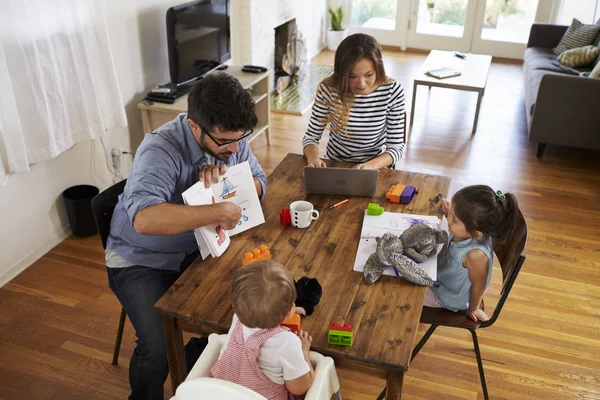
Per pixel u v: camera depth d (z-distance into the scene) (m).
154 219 1.58
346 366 1.43
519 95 5.46
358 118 2.40
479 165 4.02
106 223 1.92
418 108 5.11
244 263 1.66
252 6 4.59
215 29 3.80
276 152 4.20
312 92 5.46
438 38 6.89
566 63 4.92
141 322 1.77
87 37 2.75
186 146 1.79
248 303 1.26
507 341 2.40
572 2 6.15
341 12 6.90
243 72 4.01
